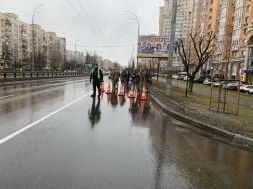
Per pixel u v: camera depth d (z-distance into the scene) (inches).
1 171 142.5
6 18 3371.1
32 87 776.9
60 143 196.7
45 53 3961.6
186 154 187.3
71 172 144.6
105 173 145.5
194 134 249.9
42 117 293.1
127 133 238.4
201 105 481.7
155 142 213.9
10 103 398.0
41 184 129.2
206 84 1971.0
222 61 2386.8
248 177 150.7
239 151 202.5
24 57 3838.6
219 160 178.4
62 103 421.7
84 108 378.3
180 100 536.4
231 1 2405.3
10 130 229.0
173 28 557.0
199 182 140.6
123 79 979.9
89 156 171.2
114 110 373.7
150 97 596.7
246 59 1903.3
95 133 231.6
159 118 326.6
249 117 376.2
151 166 159.3
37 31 3959.2
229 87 1560.0
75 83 1107.3
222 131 247.0
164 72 3275.1
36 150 178.5
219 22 2571.4
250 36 1877.5
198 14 3139.8
